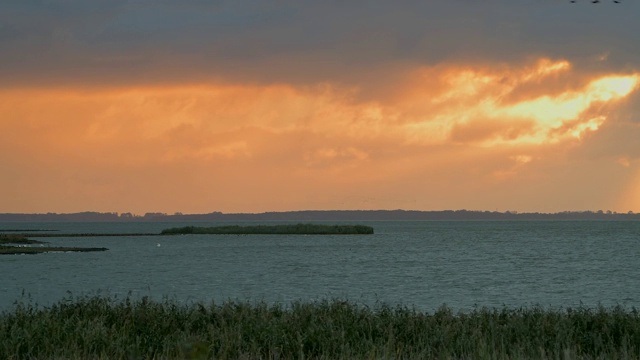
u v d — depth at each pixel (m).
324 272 80.56
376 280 69.38
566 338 20.75
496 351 18.89
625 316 23.31
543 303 49.28
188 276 75.44
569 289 60.00
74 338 20.19
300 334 20.80
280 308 26.61
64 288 61.28
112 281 68.94
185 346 9.80
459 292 57.22
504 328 21.88
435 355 19.91
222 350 19.31
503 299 52.12
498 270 83.12
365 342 20.16
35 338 20.03
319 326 21.36
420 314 24.45
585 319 23.41
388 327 22.20
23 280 70.12
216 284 65.31
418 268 86.94
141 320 23.12
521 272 79.88
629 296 54.16
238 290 58.78
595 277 72.81
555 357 18.48
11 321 22.83
